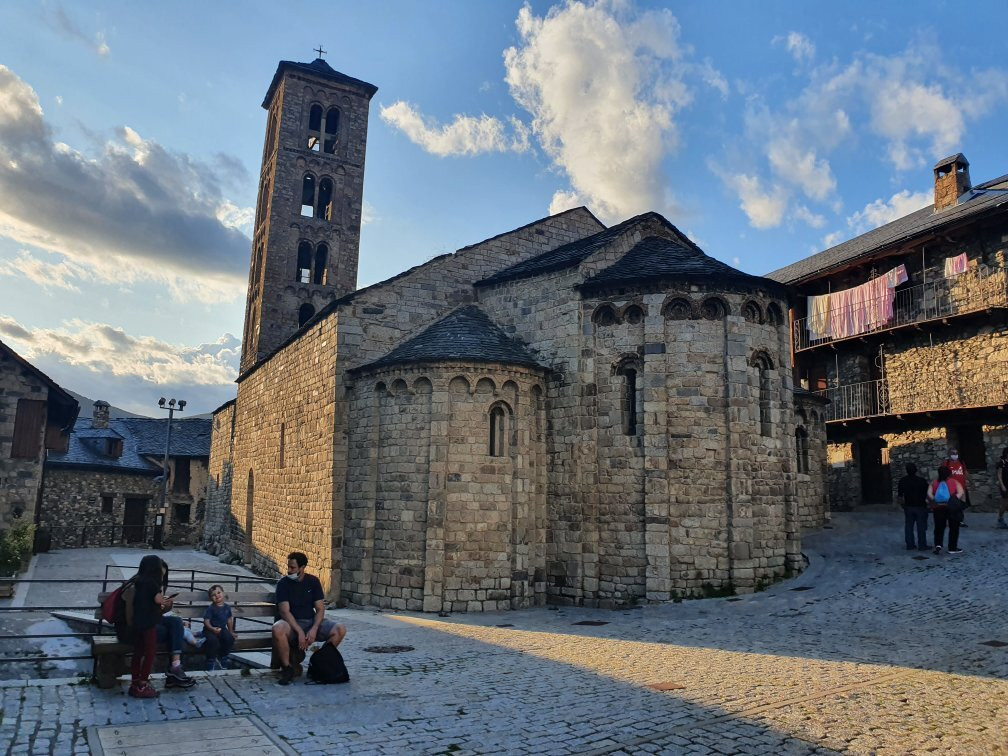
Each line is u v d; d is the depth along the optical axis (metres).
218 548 38.91
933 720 7.80
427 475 18.67
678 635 13.61
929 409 28.02
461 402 19.00
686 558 18.22
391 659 11.37
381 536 19.12
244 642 10.38
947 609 14.30
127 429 50.19
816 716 7.95
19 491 23.25
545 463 20.20
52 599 20.09
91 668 12.93
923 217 34.25
